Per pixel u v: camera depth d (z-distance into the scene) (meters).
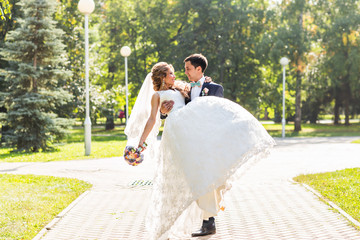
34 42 16.72
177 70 33.84
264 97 35.47
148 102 4.62
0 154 15.71
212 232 4.37
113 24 37.28
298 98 34.28
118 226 4.94
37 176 8.79
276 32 32.25
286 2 32.78
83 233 4.67
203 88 4.24
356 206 5.64
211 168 3.52
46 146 17.05
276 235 4.48
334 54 34.78
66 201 6.27
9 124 16.67
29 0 16.59
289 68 33.56
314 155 13.55
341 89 41.00
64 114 23.50
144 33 36.44
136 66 37.28
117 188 7.47
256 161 3.90
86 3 13.68
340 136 26.47
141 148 4.11
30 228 4.78
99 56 28.31
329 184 7.36
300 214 5.36
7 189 7.10
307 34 32.78
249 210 5.62
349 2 33.47
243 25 32.50
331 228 4.71
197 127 3.71
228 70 34.44
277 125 45.19
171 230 4.21
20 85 16.67
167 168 3.85
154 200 4.04
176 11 34.38
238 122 3.68
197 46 33.25
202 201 3.92
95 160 12.32
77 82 23.89
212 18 32.72
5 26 21.48
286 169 9.88
